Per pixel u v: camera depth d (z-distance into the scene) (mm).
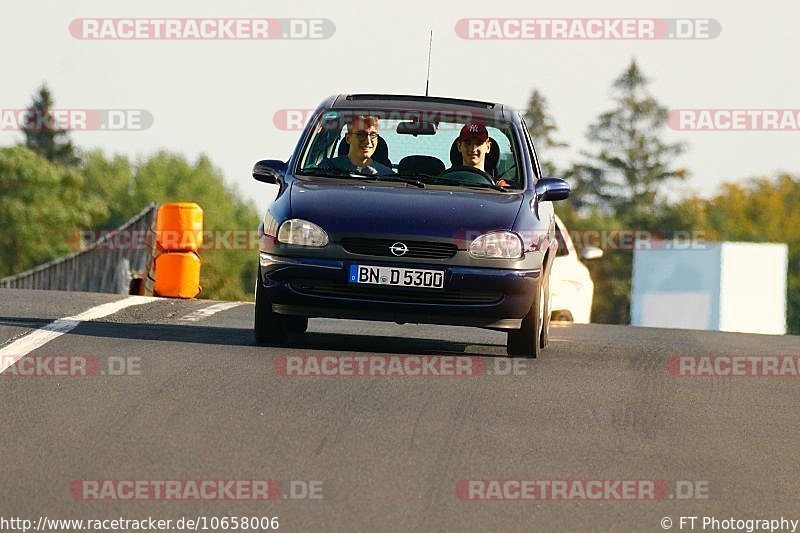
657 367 28484
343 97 31922
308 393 22859
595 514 16406
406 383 24266
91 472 17297
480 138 30234
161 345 27641
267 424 20344
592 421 21844
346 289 27641
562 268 46969
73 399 21672
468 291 27688
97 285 60594
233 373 24453
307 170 30078
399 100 31656
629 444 20281
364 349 28672
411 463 18359
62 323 30641
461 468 18234
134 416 20562
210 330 31297
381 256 27500
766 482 18453
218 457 18266
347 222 27688
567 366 27656
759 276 82812
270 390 22984
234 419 20594
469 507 16375
